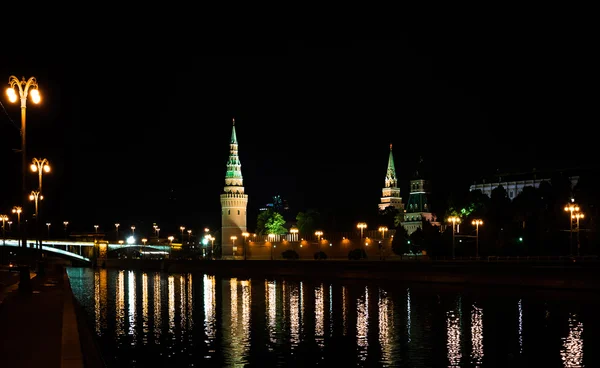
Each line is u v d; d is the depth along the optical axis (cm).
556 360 5219
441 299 9238
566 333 6303
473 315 7569
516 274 10019
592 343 5834
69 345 3023
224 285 13638
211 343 6197
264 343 6153
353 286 12112
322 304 9169
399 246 17388
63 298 5341
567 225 15075
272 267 16438
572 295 8888
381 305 8806
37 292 6019
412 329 6781
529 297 8925
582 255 13650
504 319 7188
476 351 5612
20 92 6312
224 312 8556
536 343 5888
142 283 14638
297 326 7169
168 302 10006
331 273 14388
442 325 6962
